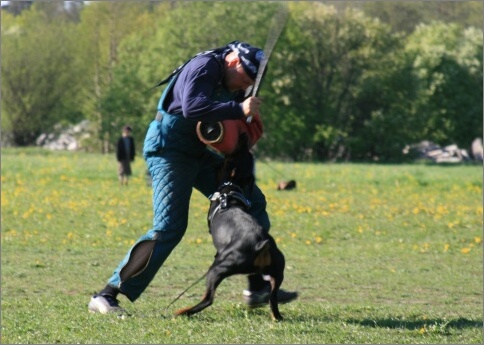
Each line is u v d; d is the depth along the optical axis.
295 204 18.92
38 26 63.53
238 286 9.37
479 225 16.22
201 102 6.76
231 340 6.17
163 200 7.21
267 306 7.55
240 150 7.11
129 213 17.47
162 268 10.67
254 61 6.96
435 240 14.28
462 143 65.44
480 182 26.56
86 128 63.56
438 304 8.49
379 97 56.84
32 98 61.91
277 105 54.81
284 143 56.22
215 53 7.05
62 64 62.62
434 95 62.41
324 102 56.00
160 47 53.72
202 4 53.03
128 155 25.05
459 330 6.77
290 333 6.37
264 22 52.66
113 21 66.31
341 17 55.47
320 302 8.44
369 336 6.35
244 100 7.11
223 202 6.86
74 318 7.08
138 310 7.52
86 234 14.44
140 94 56.59
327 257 12.16
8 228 15.09
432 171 32.91
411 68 57.34
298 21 54.97
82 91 64.44
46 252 12.30
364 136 56.69
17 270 10.41
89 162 34.91
